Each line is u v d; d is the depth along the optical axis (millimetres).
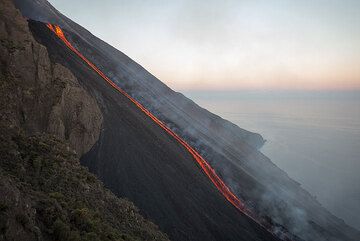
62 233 12930
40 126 31219
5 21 36469
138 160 43594
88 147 37844
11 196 11672
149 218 33688
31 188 17328
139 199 36188
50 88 35250
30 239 10977
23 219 11320
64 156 26250
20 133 25062
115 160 39969
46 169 21344
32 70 34469
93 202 21344
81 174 25016
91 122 39625
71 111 36688
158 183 41562
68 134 34875
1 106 27703
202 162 64188
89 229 15211
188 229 36125
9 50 33469
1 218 10328
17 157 20469
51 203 14891
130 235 20219
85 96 40281
